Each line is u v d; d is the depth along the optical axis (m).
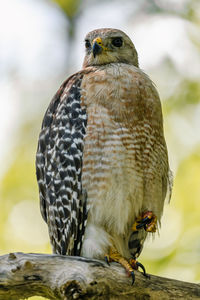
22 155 15.37
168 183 11.70
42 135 11.62
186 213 13.94
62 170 10.88
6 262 9.17
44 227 14.44
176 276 13.09
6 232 14.31
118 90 10.82
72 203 10.66
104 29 12.68
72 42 16.94
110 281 9.49
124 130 10.56
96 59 12.36
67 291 9.15
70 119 10.91
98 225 10.59
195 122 14.83
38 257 9.27
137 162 10.64
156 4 15.99
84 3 17.11
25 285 9.20
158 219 11.43
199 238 13.57
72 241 10.67
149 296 9.65
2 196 14.93
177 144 14.58
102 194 10.46
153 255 13.48
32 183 14.98
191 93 15.11
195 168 14.30
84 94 10.96
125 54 12.55
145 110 10.88
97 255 10.31
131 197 10.62
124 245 11.07
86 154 10.56
